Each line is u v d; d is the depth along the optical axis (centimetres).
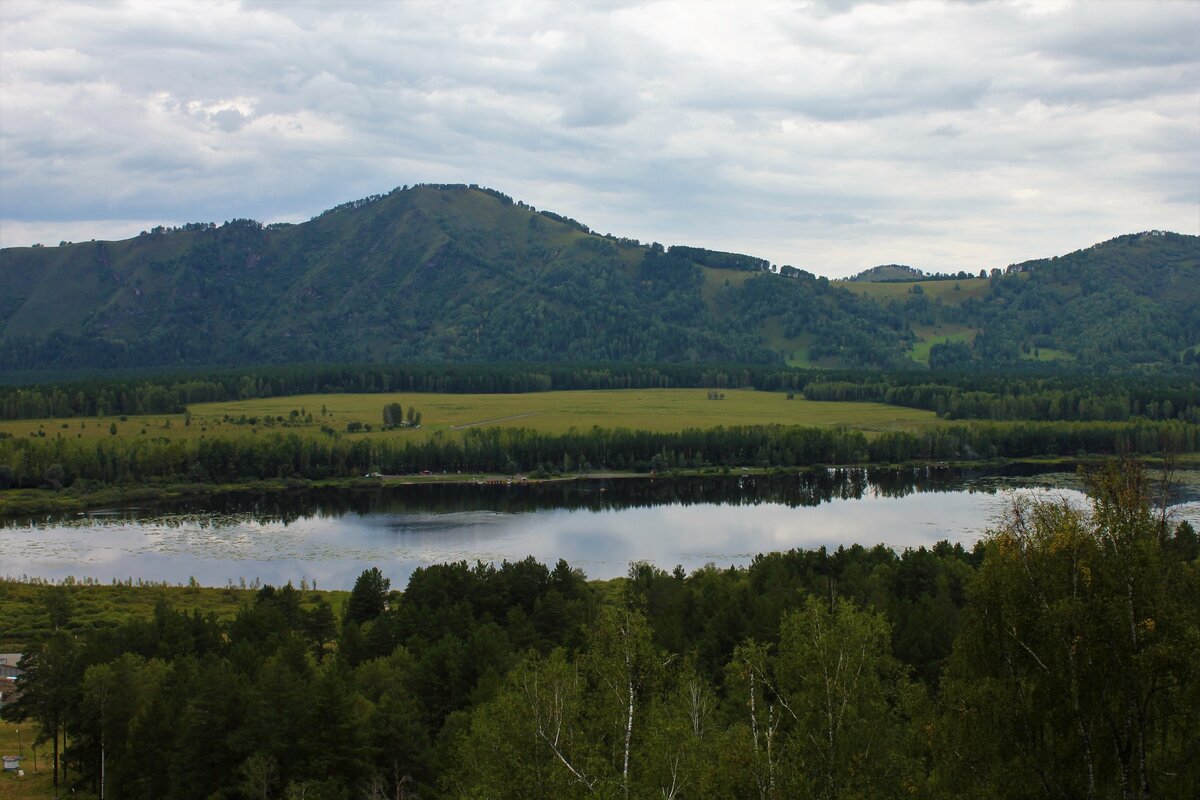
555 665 5744
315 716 7381
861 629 5419
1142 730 3966
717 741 5100
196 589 15488
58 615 13425
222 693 7656
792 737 5169
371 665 9281
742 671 6116
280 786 7206
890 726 5316
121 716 8244
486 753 5516
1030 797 4178
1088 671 4106
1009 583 4344
